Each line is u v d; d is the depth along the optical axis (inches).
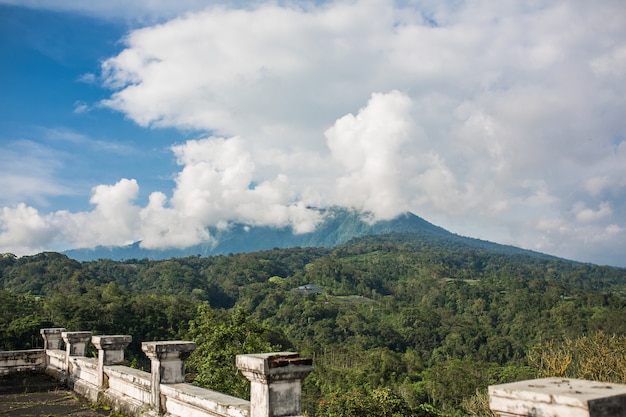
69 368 379.2
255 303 4776.1
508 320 4200.3
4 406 313.0
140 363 1843.0
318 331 3855.8
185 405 231.6
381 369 2632.9
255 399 185.8
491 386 113.2
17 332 1584.6
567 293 4879.4
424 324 4111.7
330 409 574.2
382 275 6392.7
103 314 2082.9
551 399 98.3
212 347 663.8
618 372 842.8
